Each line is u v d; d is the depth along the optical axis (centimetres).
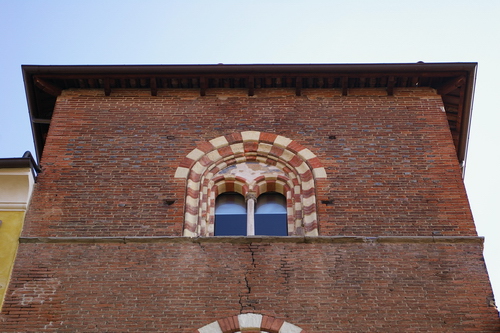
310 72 1952
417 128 1853
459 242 1535
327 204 1644
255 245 1523
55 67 1934
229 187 1766
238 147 1812
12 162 1648
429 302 1416
